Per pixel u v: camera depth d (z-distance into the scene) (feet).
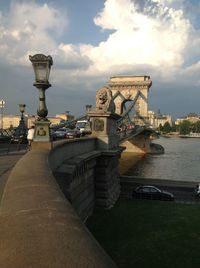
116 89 350.64
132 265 56.24
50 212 11.05
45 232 9.16
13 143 96.22
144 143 350.64
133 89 347.77
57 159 49.80
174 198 121.70
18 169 21.12
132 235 71.00
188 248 63.62
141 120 344.28
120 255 60.39
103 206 89.40
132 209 94.02
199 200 120.88
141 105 344.90
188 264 56.54
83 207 74.64
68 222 10.16
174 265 56.18
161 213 90.02
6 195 14.37
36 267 6.93
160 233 72.13
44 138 44.52
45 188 15.06
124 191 129.70
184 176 195.72
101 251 8.11
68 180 45.98
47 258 7.43
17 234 9.21
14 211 11.48
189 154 345.31
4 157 56.54
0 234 9.51
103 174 89.25
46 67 44.01
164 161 271.69
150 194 116.57
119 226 76.74
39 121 44.37
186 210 94.84
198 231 73.92
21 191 14.52
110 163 93.61
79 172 67.41
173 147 460.55
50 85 44.78
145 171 211.82
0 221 10.65
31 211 11.25
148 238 69.05
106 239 68.44
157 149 365.61
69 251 7.89
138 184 144.66
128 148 354.95
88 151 80.33
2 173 36.70
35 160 26.43
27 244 8.40
